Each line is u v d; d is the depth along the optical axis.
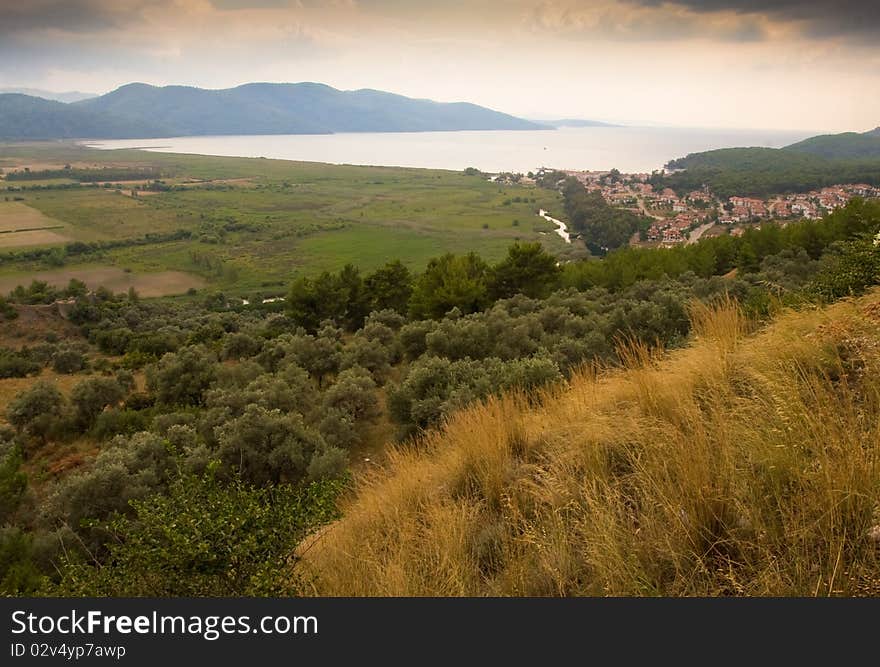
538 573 2.98
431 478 4.99
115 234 176.50
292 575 3.38
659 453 3.45
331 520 3.78
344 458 15.47
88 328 68.00
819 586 2.26
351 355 27.48
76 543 12.05
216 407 21.16
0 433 24.86
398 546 3.76
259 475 15.81
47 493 19.59
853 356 4.11
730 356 4.95
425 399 16.48
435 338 23.17
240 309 95.56
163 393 28.95
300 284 47.12
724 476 2.90
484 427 5.16
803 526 2.46
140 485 14.71
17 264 138.75
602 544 2.77
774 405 3.47
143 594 3.17
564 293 37.09
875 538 2.32
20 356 47.53
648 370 5.10
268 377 25.19
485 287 40.88
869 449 2.63
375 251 151.00
